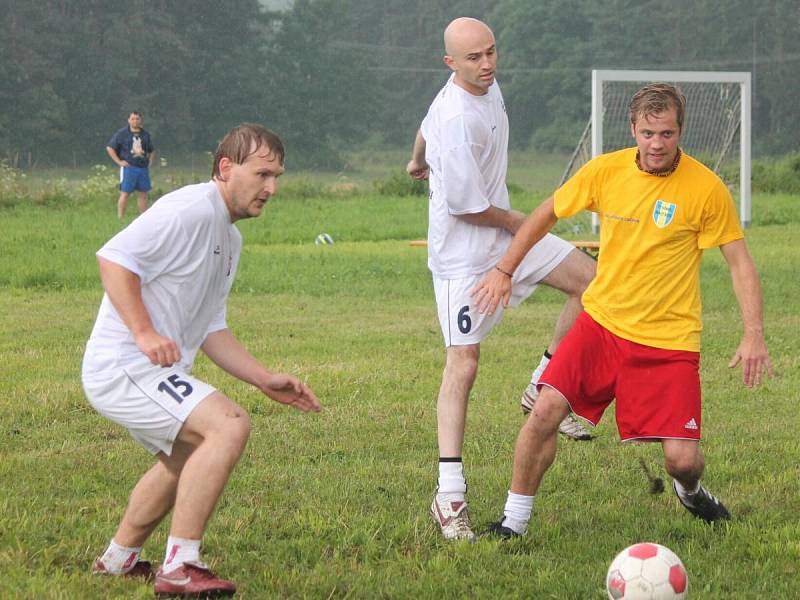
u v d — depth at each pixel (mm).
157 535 8242
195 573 6781
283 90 128750
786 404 13133
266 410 12523
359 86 135875
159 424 6789
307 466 10320
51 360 15430
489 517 8953
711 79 36031
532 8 139750
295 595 7156
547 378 8195
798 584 7438
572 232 34375
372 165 134625
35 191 48938
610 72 34344
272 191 6961
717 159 49750
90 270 25062
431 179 9516
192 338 7168
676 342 8016
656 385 8047
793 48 133000
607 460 10727
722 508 8812
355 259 27844
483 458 10781
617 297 8109
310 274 25062
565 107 136875
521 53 140750
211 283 7062
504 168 9531
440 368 15070
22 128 110688
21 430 11602
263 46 142875
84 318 19359
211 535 8211
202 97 122688
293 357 15711
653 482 9523
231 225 7086
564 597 7168
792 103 130500
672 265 7992
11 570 7285
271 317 19578
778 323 19000
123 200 38062
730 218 7965
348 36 153750
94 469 10141
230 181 6918
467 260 9312
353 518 8680
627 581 6781
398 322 19062
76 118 115438
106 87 115750
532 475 8312
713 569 7695
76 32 115688
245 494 9352
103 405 6895
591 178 8188
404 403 12859
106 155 116875
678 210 7898
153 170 114188
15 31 112125
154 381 6824
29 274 23984
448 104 9242
